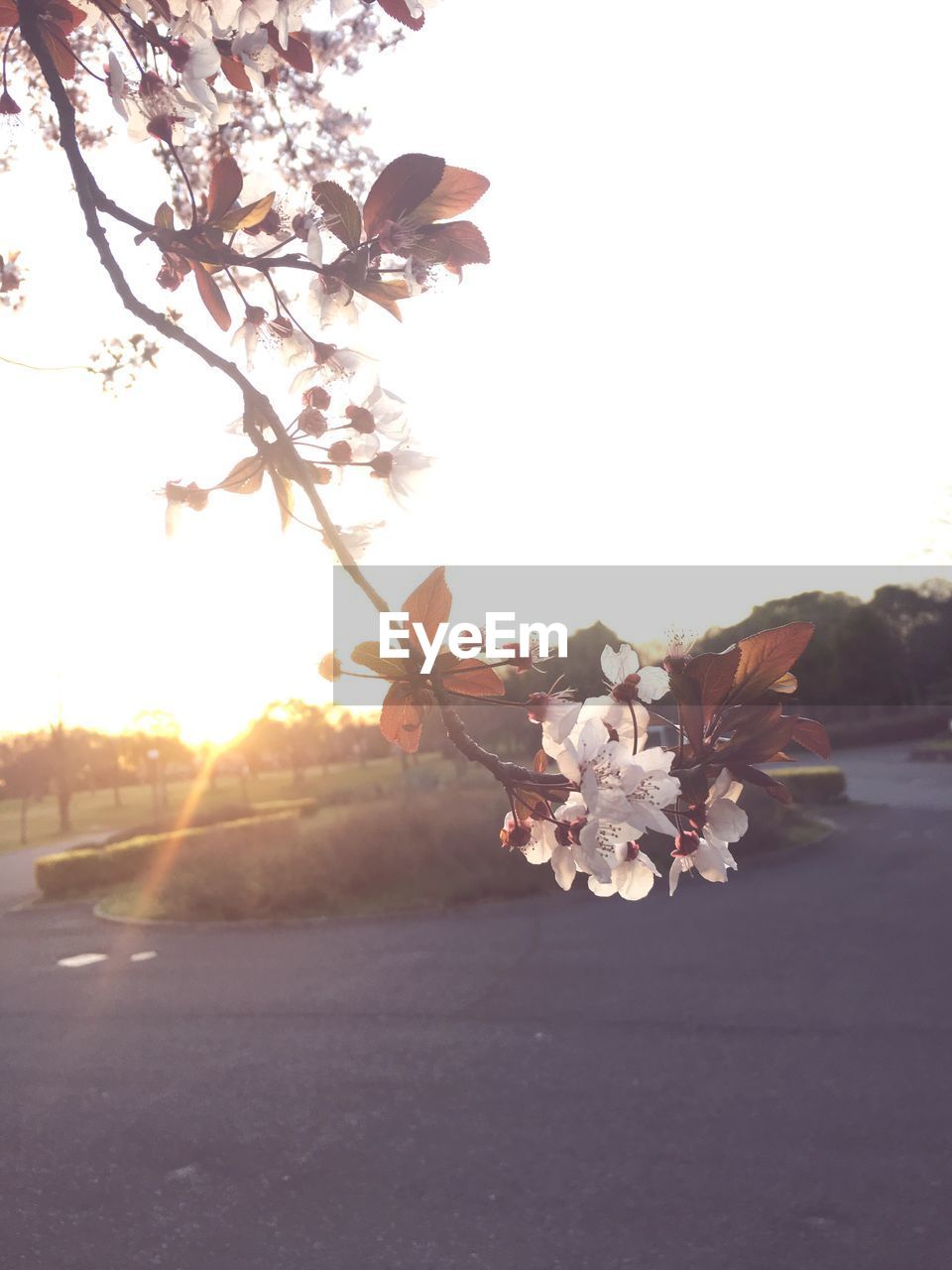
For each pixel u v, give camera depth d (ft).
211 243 3.31
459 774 79.71
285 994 32.58
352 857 51.83
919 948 32.73
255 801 194.18
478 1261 14.44
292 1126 20.34
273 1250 15.28
